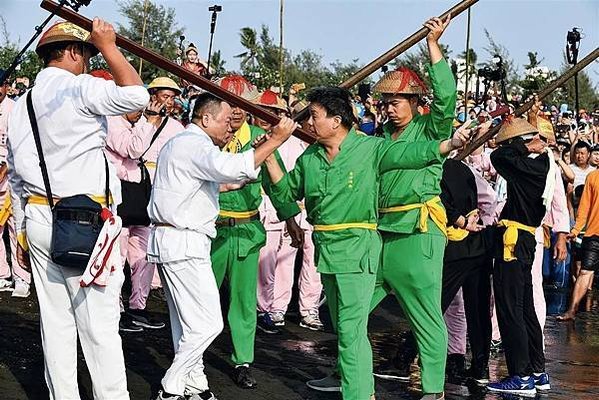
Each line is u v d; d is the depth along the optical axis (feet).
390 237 19.63
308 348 25.59
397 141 18.25
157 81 26.73
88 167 15.60
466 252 21.81
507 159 21.53
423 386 19.77
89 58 16.40
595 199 32.63
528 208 21.66
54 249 15.24
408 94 19.67
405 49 18.75
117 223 15.69
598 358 26.27
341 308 18.16
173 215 17.54
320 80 108.99
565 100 76.64
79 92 15.26
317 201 18.38
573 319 32.63
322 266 18.29
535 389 22.04
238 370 20.90
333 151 18.33
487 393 21.68
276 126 16.99
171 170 17.56
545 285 40.34
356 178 17.99
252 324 20.84
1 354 21.79
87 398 18.86
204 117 18.04
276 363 23.44
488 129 22.39
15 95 38.68
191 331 17.58
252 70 63.67
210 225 17.89
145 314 26.32
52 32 15.89
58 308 16.20
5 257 30.32
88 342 15.88
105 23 15.38
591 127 50.88
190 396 18.86
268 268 27.50
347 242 18.08
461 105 45.16
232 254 20.39
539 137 22.49
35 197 15.72
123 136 24.64
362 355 18.10
